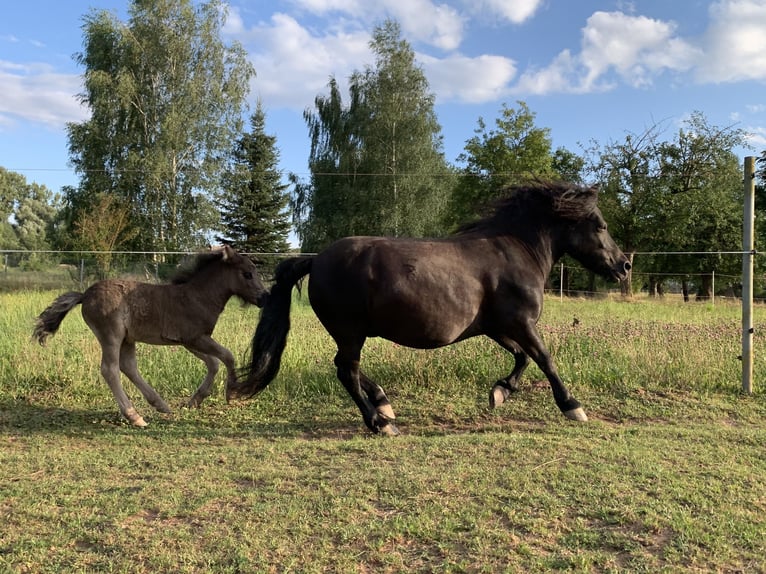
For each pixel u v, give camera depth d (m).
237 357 8.12
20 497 3.81
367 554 3.06
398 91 36.56
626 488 3.82
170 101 30.31
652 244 34.66
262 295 6.38
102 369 6.07
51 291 20.17
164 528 3.33
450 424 6.16
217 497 3.79
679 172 33.47
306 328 11.16
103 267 23.17
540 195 5.95
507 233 5.86
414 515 3.46
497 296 5.61
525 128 44.28
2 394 7.07
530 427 5.93
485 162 44.91
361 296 5.36
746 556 3.00
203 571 2.89
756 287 36.25
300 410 6.68
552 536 3.23
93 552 3.09
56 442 5.37
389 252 5.38
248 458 4.70
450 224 45.16
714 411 6.44
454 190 44.94
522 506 3.58
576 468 4.21
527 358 6.12
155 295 6.16
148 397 6.38
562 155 48.56
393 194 36.06
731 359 7.96
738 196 35.41
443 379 7.60
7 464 4.58
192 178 30.02
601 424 5.86
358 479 4.04
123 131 30.20
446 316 5.36
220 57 31.22
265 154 43.72
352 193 36.62
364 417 5.70
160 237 29.78
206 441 5.43
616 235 34.78
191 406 6.57
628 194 33.88
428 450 4.75
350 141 39.12
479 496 3.72
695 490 3.79
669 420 6.16
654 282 37.69
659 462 4.36
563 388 5.85
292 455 4.78
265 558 3.00
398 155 36.34
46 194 80.00
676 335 9.23
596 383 7.45
